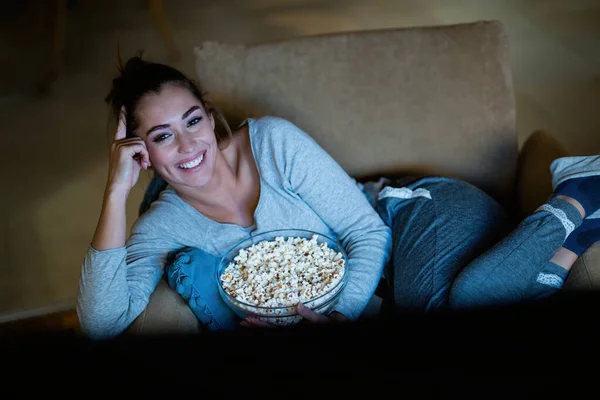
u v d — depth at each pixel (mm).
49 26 4234
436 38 1528
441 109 1522
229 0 4426
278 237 1321
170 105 1216
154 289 1295
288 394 480
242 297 1161
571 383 486
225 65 1555
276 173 1317
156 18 3598
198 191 1304
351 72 1532
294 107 1539
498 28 1536
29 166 2822
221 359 489
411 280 1236
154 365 487
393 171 1562
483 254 1139
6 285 2137
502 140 1529
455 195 1358
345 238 1358
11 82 3602
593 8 3564
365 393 480
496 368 479
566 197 1167
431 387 477
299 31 3875
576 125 2619
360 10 4059
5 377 479
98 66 3682
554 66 3051
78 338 500
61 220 2459
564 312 496
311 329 494
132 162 1231
